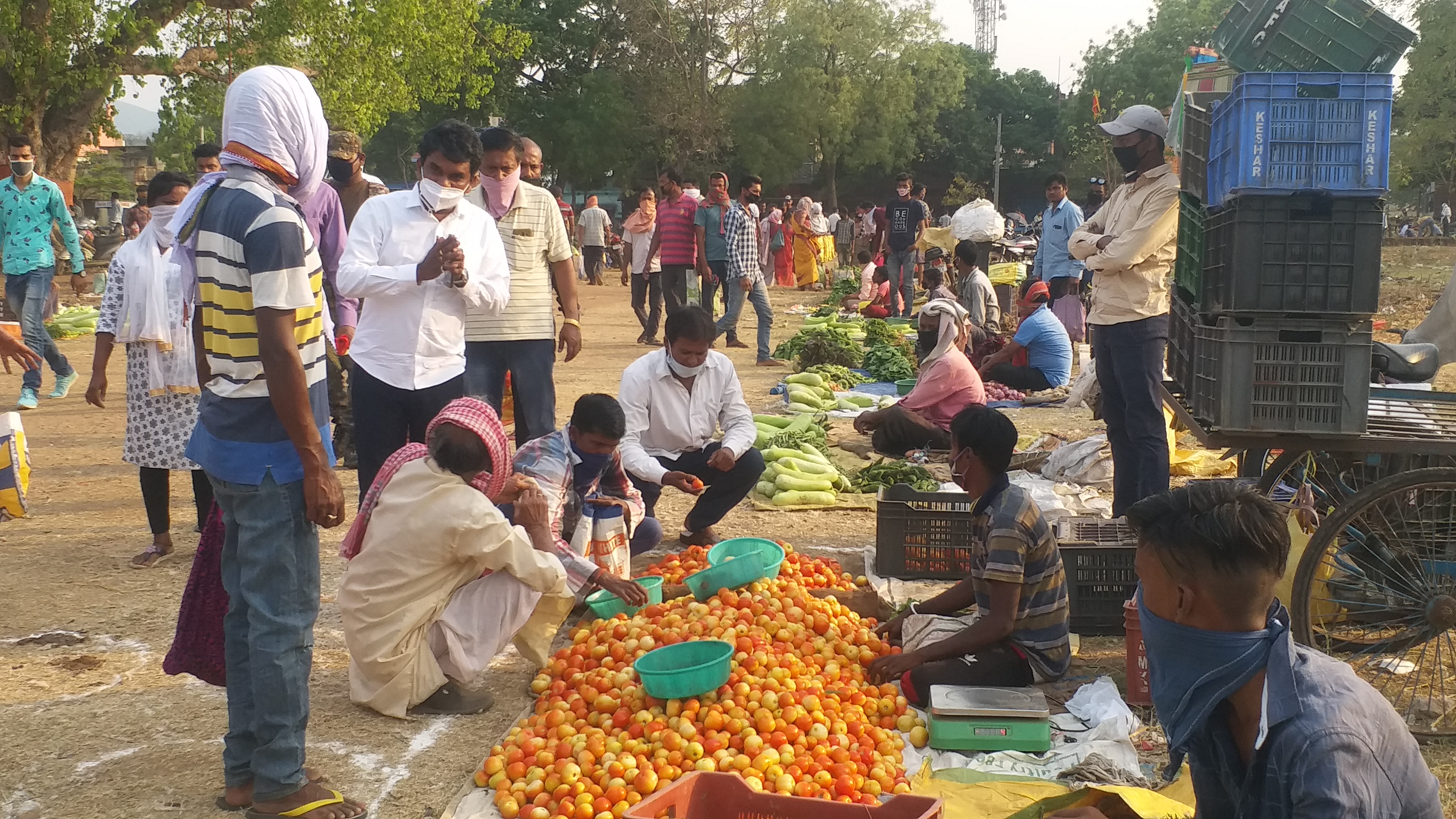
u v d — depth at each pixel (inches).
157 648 199.5
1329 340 161.6
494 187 253.6
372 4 970.7
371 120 1034.1
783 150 2138.3
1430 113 1806.1
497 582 177.9
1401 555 179.0
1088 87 2559.1
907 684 178.4
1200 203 186.4
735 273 539.2
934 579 233.3
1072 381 471.5
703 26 2000.5
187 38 914.1
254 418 135.9
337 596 223.1
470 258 225.6
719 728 157.8
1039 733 160.7
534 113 2036.2
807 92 2078.0
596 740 153.7
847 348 519.8
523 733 161.9
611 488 221.1
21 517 259.3
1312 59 167.9
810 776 147.7
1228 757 90.6
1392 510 181.3
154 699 179.3
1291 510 187.9
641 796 143.2
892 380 504.7
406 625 171.2
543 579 176.2
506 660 198.5
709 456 253.1
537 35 1972.2
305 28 925.8
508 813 143.8
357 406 225.3
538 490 190.9
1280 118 154.4
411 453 178.1
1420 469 187.9
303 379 133.0
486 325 258.2
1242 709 88.9
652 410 249.1
